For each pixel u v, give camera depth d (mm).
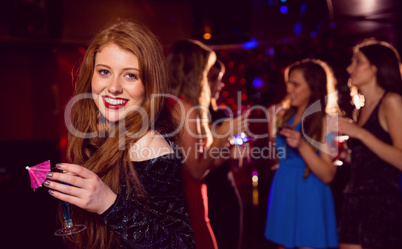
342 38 6145
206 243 1861
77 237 1098
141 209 968
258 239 4004
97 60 1046
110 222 906
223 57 7594
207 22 5289
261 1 5125
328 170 2312
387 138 2154
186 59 2072
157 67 1055
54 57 6629
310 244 2305
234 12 5227
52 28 5617
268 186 6297
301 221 2352
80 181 872
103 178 1015
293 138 2277
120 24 1049
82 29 5805
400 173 2107
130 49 1018
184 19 5973
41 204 1791
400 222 2074
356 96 2531
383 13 4012
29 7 5398
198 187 1888
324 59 6891
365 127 2246
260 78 6973
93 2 5789
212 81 2404
